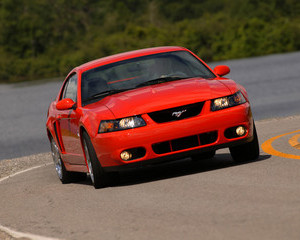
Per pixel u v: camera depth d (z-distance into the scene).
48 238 15.46
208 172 20.80
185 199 16.88
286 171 18.64
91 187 22.69
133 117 20.08
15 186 27.17
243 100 20.91
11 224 18.67
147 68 23.41
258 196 15.68
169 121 20.00
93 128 20.62
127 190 20.06
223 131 20.27
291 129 31.84
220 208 15.07
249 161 21.92
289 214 13.37
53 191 23.80
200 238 12.73
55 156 27.50
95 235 14.84
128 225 15.13
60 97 27.06
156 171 24.00
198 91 20.59
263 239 11.85
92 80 23.36
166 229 14.02
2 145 59.91
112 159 20.28
